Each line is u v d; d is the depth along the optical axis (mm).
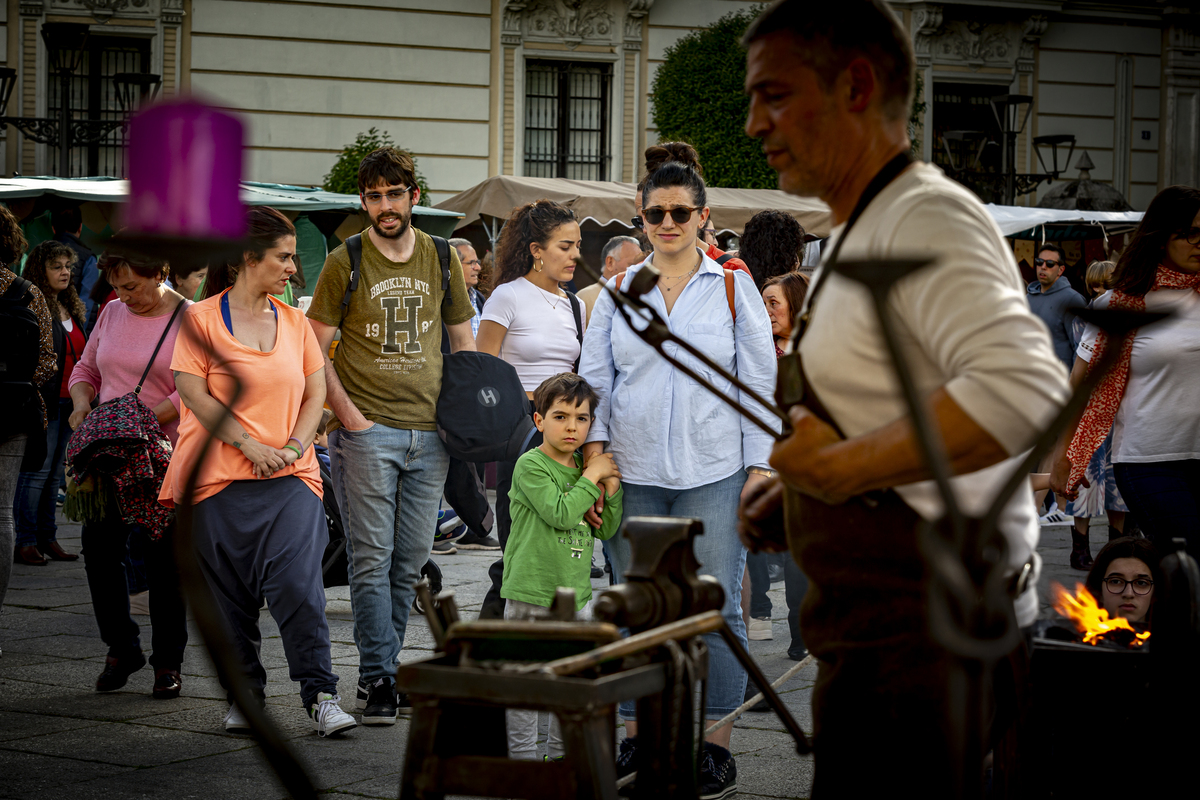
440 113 22484
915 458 1860
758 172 21312
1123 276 4754
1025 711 2312
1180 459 4664
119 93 21328
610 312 4523
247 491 4824
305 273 15453
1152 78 26469
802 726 5012
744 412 2283
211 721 5012
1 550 5574
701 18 23812
